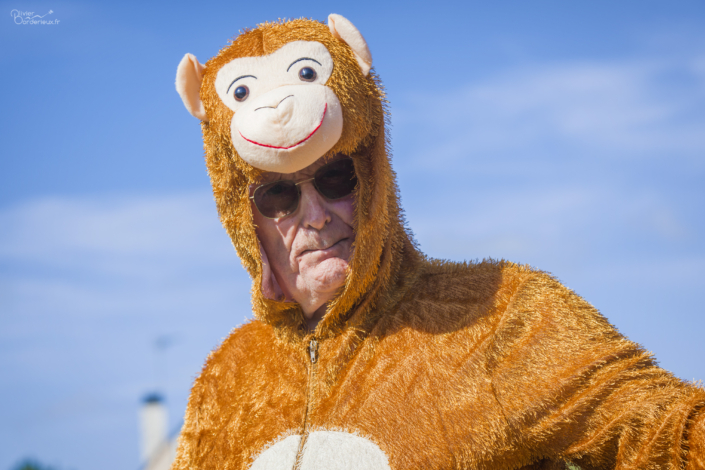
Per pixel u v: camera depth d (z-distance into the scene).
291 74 2.24
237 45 2.38
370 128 2.30
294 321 2.45
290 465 2.14
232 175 2.38
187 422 2.59
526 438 1.99
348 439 2.10
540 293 2.19
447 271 2.41
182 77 2.42
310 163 2.21
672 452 1.84
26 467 20.97
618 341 2.07
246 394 2.45
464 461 1.99
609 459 1.95
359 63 2.31
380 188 2.26
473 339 2.14
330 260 2.31
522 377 2.04
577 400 1.97
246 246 2.37
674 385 1.96
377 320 2.33
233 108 2.29
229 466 2.31
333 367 2.27
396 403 2.11
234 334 2.76
